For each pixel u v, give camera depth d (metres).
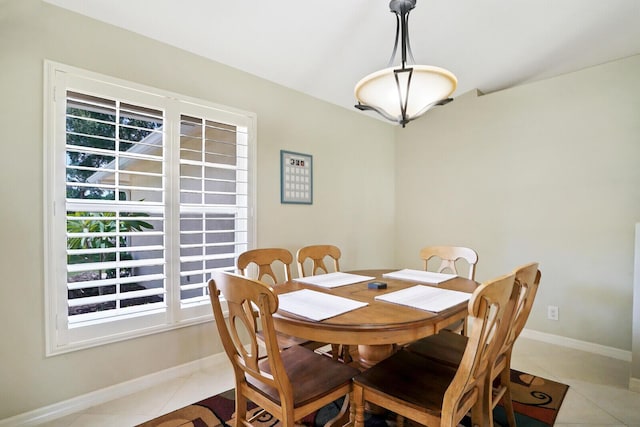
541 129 3.04
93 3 1.86
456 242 3.63
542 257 3.04
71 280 2.00
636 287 2.14
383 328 1.25
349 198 3.59
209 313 2.44
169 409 1.90
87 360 1.92
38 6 1.77
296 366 1.50
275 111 2.88
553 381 2.25
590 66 2.95
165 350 2.24
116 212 2.04
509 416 1.65
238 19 2.12
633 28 2.50
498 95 3.30
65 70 1.84
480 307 1.07
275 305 1.12
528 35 2.60
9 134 1.69
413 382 1.37
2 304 1.68
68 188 1.92
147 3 1.91
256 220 2.74
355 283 1.99
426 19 2.35
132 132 2.16
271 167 2.85
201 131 2.43
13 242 1.70
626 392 2.11
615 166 2.67
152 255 2.26
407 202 4.08
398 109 1.87
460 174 3.60
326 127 3.33
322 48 2.53
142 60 2.12
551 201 2.99
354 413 1.45
